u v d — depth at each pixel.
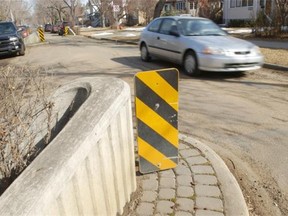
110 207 2.48
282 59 9.97
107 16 57.31
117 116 2.53
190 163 3.53
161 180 3.23
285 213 2.90
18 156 2.29
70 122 2.22
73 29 38.41
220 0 37.16
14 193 1.63
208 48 7.74
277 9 16.86
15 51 14.51
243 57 7.72
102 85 2.81
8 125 2.41
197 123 5.01
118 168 2.62
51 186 1.68
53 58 13.02
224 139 4.41
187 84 7.44
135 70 9.40
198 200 2.90
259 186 3.30
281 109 5.52
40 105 2.81
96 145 2.19
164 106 3.20
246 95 6.42
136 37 22.28
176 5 47.66
